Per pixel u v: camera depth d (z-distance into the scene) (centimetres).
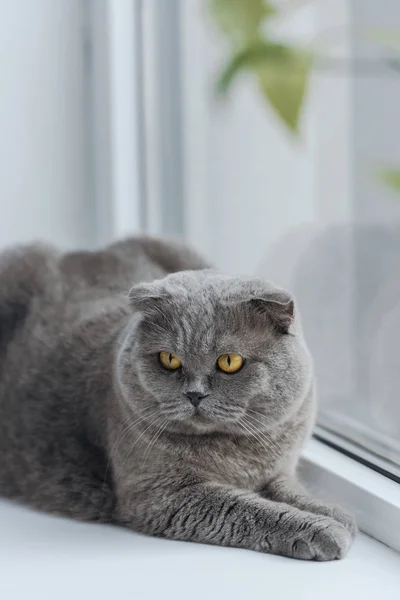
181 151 132
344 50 120
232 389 85
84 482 94
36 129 130
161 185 132
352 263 120
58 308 104
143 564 84
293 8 120
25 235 132
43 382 100
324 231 123
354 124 120
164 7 129
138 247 110
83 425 96
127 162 130
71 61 131
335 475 93
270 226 127
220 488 87
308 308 121
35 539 89
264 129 127
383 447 99
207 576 82
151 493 88
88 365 97
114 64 128
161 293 87
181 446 88
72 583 82
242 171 129
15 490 97
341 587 80
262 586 81
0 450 100
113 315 99
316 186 124
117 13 128
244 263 129
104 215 132
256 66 112
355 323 117
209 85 129
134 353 88
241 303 86
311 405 92
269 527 85
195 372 85
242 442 89
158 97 131
